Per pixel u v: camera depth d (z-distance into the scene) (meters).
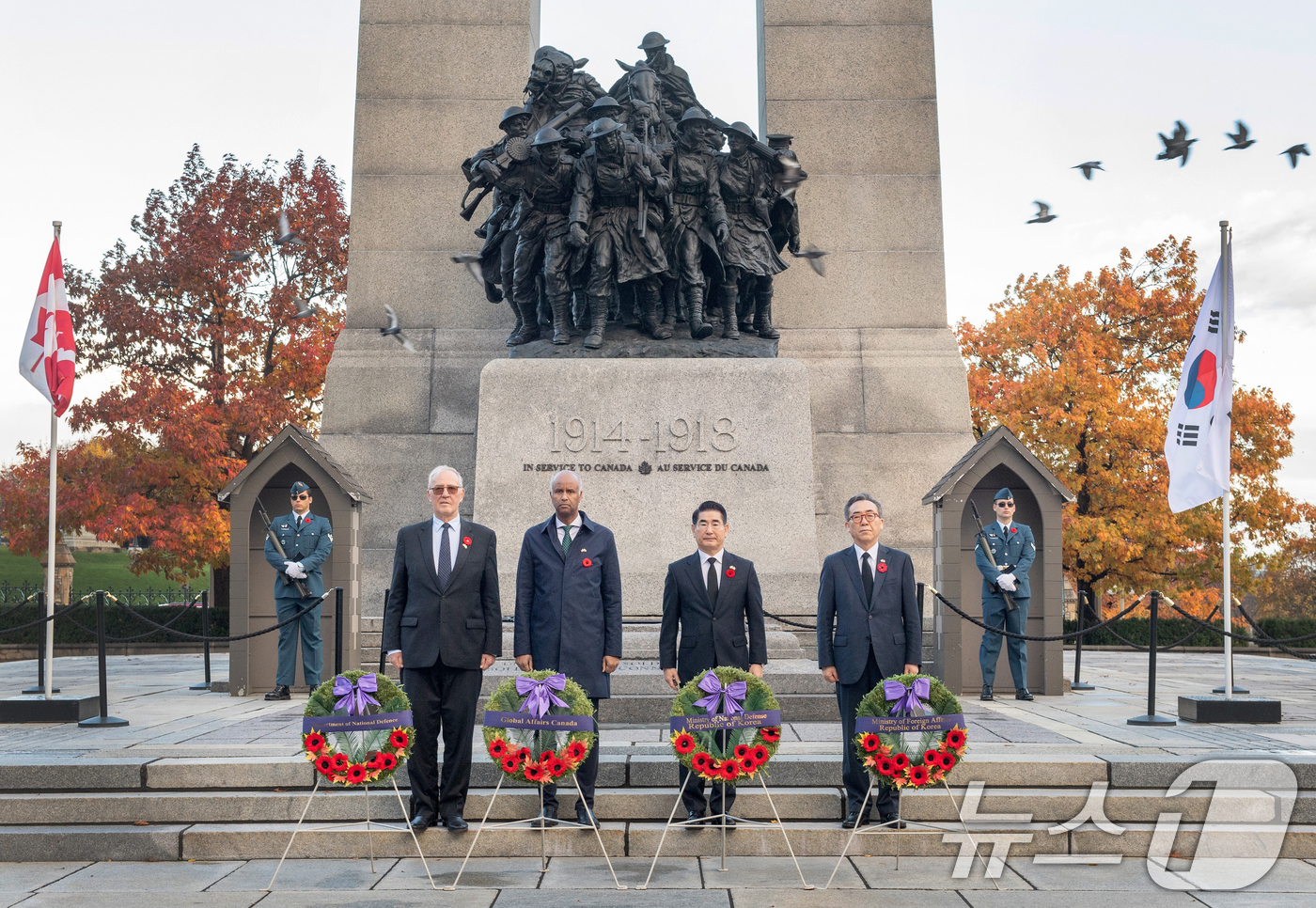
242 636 9.98
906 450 15.84
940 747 6.54
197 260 24.94
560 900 5.91
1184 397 11.13
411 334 16.28
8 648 20.58
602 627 7.27
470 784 7.62
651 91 14.14
